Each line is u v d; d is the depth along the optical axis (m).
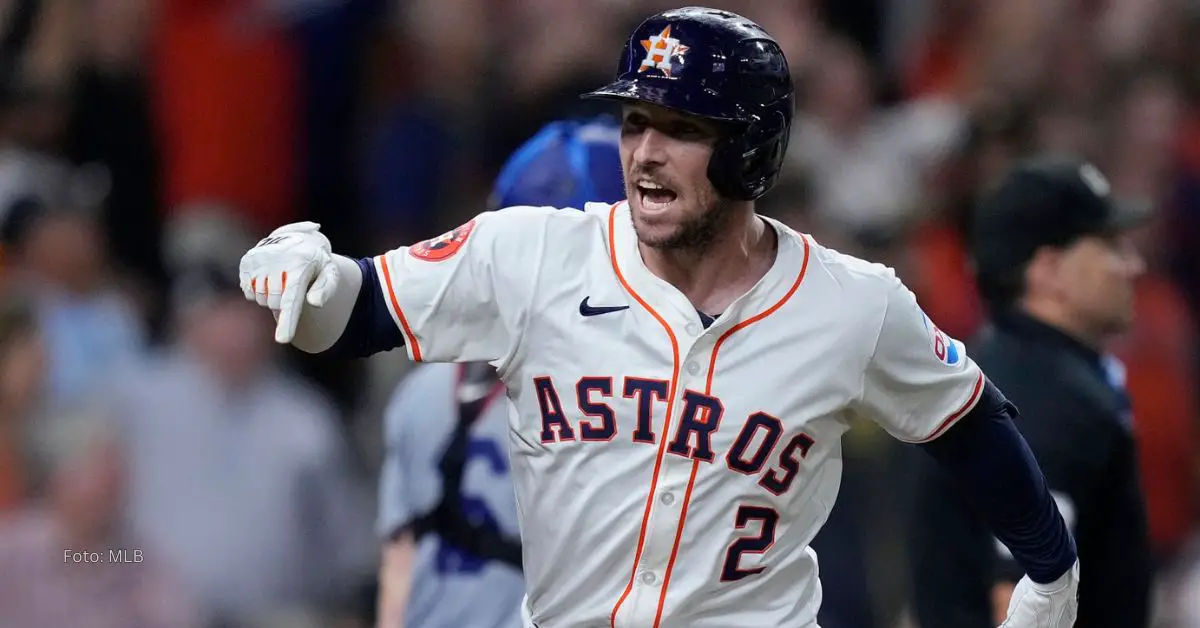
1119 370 16.03
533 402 10.78
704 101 10.28
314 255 10.36
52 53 26.42
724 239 10.77
